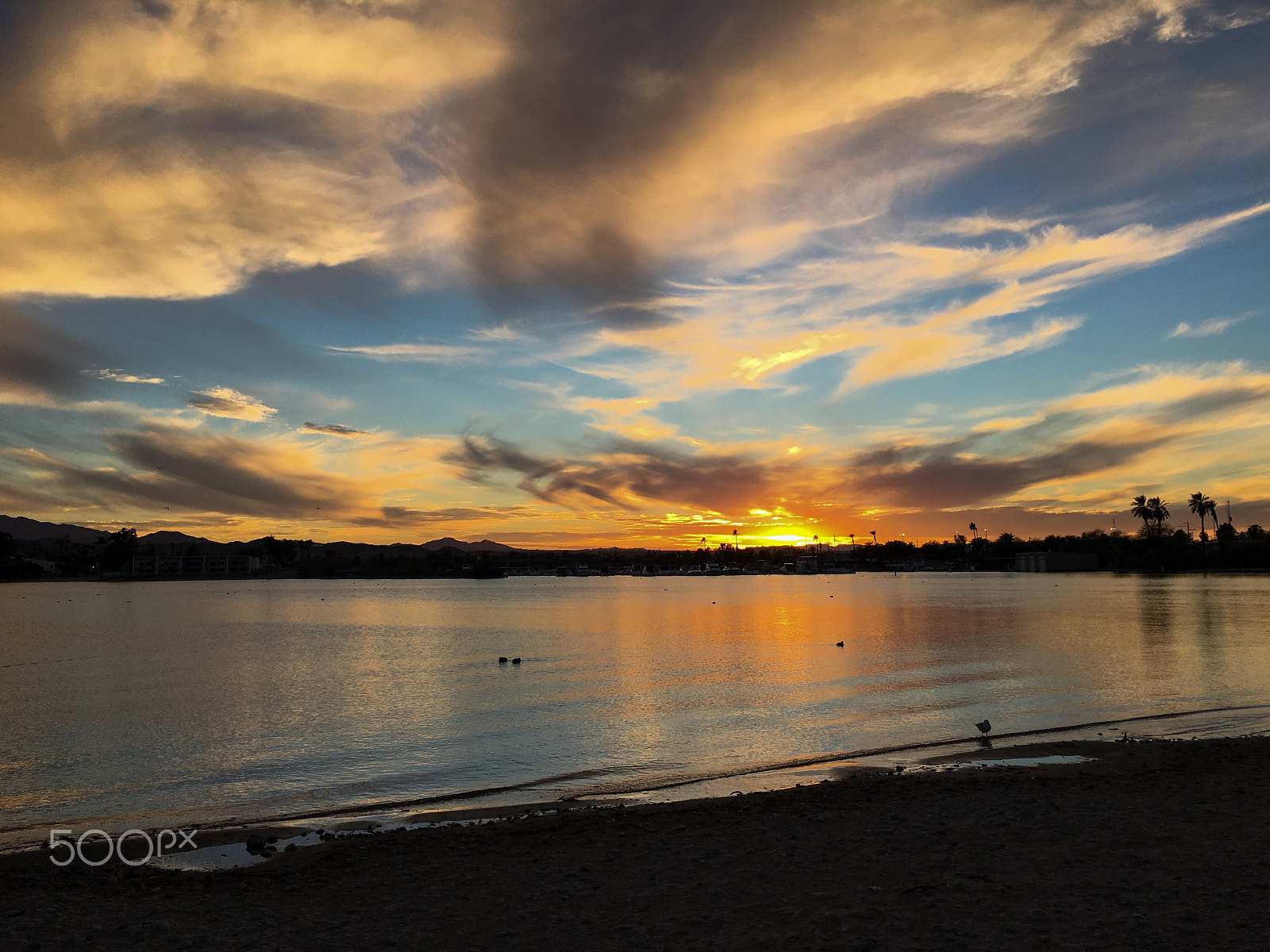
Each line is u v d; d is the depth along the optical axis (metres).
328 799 18.77
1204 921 8.99
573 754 22.94
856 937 8.90
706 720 27.80
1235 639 51.50
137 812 17.92
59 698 34.66
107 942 9.55
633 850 12.95
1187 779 16.83
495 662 47.09
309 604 124.94
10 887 12.12
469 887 11.37
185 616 94.50
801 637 60.34
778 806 15.62
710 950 8.70
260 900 11.08
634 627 73.94
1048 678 36.19
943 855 11.90
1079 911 9.45
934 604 103.69
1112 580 181.25
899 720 26.98
